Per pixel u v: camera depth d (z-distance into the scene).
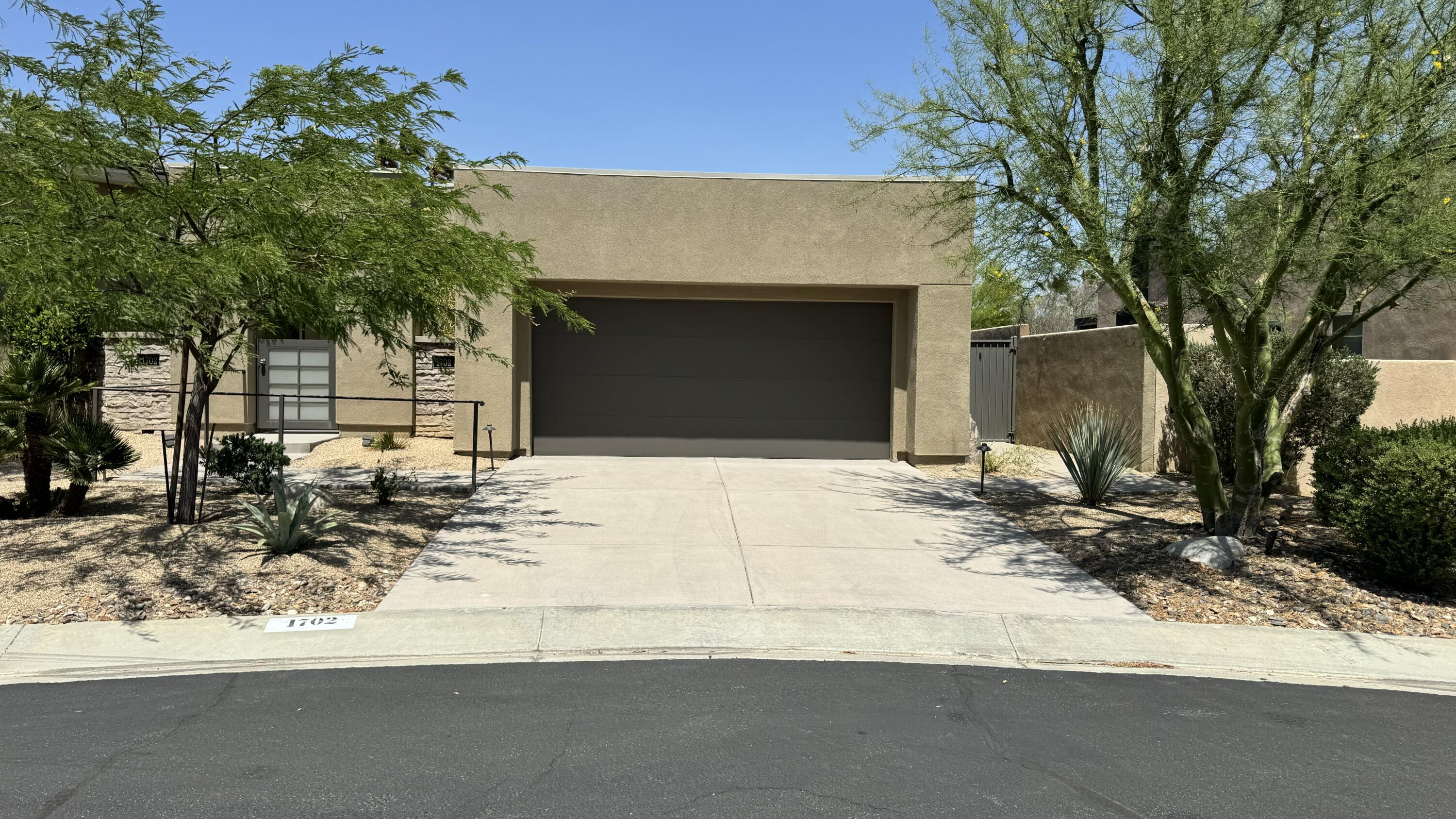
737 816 3.96
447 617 6.74
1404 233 7.19
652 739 4.79
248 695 5.37
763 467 14.22
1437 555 7.38
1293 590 7.59
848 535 9.61
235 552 7.83
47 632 6.23
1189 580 7.87
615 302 14.99
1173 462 13.76
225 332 8.67
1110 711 5.34
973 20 9.33
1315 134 7.95
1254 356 8.50
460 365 14.23
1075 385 15.85
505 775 4.33
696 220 14.16
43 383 9.11
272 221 7.60
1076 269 8.88
